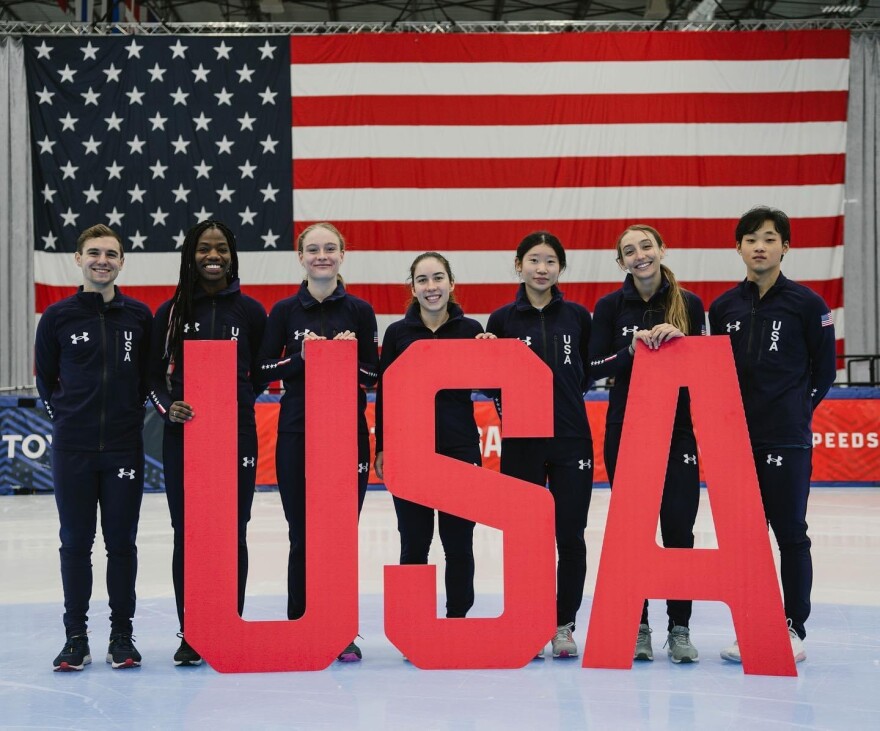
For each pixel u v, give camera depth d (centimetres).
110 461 333
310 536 324
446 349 327
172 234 1123
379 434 371
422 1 1476
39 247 1123
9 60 1169
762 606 317
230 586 321
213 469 323
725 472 323
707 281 1115
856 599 444
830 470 981
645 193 1114
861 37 1181
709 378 325
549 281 356
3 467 954
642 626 346
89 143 1127
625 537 325
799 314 343
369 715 272
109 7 1231
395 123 1116
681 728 258
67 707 283
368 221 1113
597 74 1117
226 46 1129
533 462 348
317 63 1121
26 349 1183
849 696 289
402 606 325
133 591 339
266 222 1120
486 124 1115
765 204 1119
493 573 516
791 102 1123
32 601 450
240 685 306
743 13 1416
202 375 324
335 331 353
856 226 1186
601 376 357
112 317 339
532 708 278
